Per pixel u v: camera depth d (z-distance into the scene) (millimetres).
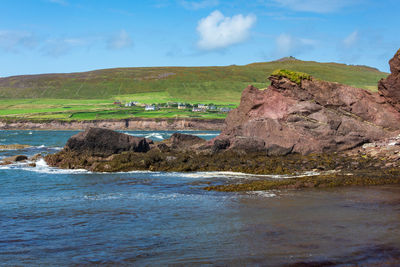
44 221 14461
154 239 12062
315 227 13117
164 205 17062
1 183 24234
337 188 20734
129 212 15789
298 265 9672
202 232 12734
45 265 9992
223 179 24984
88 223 14102
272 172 27734
